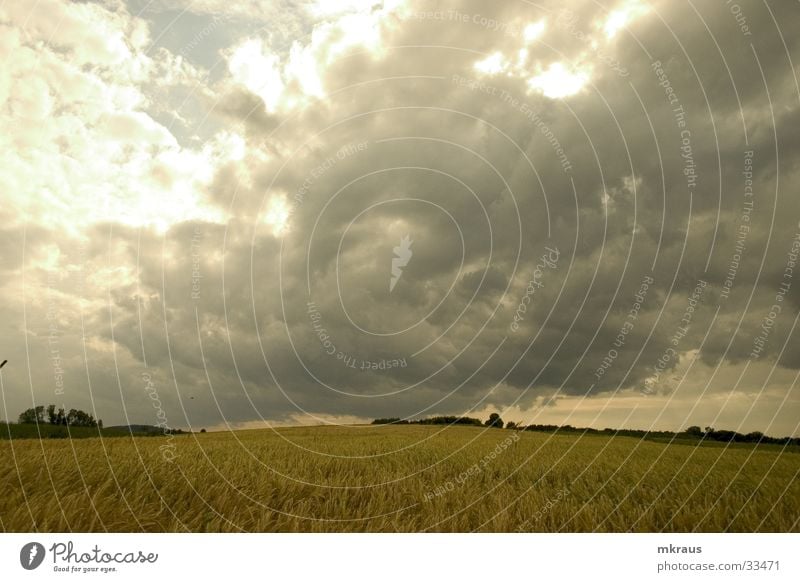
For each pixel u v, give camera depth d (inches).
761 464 688.4
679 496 463.2
